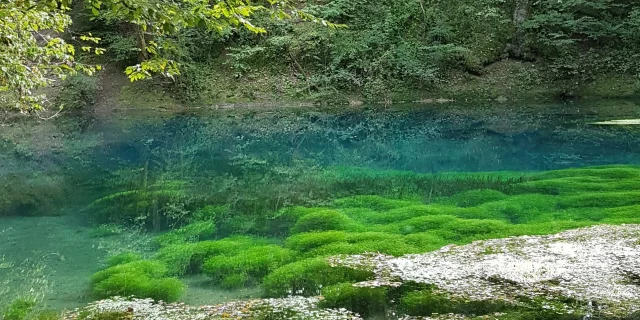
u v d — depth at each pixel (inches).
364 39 993.5
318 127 780.0
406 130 743.1
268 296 217.5
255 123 812.6
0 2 243.8
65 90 874.8
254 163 555.8
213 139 704.4
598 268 226.1
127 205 387.5
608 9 969.5
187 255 273.4
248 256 264.2
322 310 197.8
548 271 224.5
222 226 332.8
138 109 914.1
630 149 565.6
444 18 1005.8
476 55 978.7
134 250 288.8
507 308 192.7
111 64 971.3
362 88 979.3
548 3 980.6
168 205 386.0
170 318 193.0
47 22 318.0
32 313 201.9
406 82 976.3
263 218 347.9
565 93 916.0
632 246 251.9
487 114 835.4
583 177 430.9
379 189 423.2
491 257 244.2
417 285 215.9
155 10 164.1
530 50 973.2
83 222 346.0
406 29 1020.5
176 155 607.2
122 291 223.1
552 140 632.4
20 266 261.6
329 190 424.5
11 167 530.9
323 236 287.6
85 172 510.0
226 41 1015.0
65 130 762.2
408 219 323.6
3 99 478.9
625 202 350.3
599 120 746.2
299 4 1064.8
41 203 394.0
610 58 936.3
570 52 956.6
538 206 350.6
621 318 182.5
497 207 349.4
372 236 285.4
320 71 989.8
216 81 981.2
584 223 298.2
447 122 786.2
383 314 192.7
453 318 186.5
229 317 192.7
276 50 1003.3
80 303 212.4
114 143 675.4
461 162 536.7
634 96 880.9
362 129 758.5
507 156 558.6
